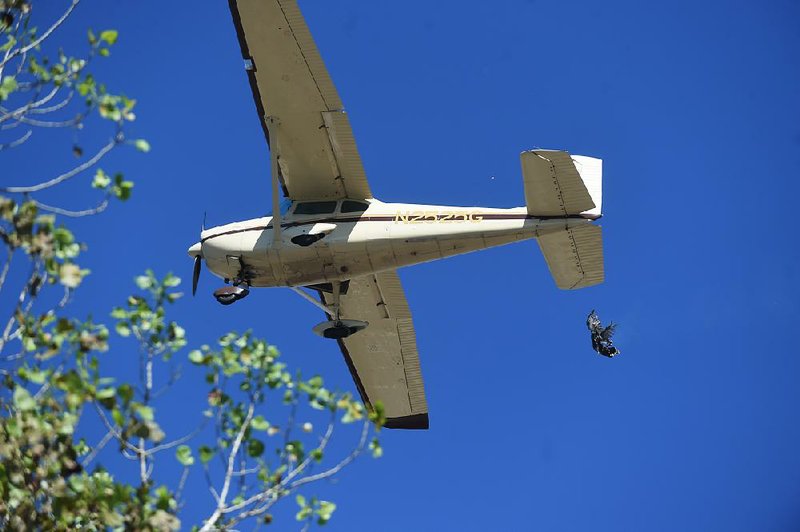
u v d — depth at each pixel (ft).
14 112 101.19
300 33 191.31
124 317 101.76
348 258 210.38
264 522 98.02
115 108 103.50
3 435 95.71
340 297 236.22
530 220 199.82
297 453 102.63
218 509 95.61
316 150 207.31
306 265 213.05
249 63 195.93
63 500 96.22
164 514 96.43
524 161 193.16
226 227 219.00
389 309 238.27
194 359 103.91
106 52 107.55
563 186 194.39
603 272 199.62
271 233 214.28
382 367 248.52
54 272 98.02
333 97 198.70
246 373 106.52
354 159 207.62
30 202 98.37
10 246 97.25
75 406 94.48
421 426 253.85
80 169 100.07
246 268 216.74
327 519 100.83
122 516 96.99
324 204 214.28
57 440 98.17
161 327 102.12
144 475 97.76
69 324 97.71
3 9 109.60
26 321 97.81
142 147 101.91
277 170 206.18
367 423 103.91
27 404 92.94
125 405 96.58
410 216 207.62
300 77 196.65
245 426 101.81
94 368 96.78
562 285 201.77
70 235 100.01
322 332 220.43
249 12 190.49
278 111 201.57
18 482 96.32
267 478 100.94
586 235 197.98
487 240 202.90
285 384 106.01
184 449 100.37
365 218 209.87
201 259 228.02
